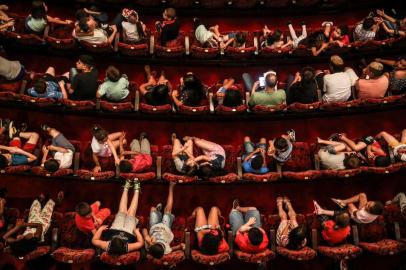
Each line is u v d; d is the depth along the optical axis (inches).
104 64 197.0
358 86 173.2
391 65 191.6
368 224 162.7
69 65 196.4
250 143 176.2
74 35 175.9
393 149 171.5
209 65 199.2
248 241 151.7
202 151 174.6
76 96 166.2
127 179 162.6
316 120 193.6
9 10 201.2
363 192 184.7
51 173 156.0
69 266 167.5
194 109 165.9
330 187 185.6
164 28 179.6
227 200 183.5
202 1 199.6
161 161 169.9
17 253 145.8
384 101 169.3
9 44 179.0
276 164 170.6
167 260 148.9
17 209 161.3
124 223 156.5
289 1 202.2
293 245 154.9
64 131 185.8
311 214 165.6
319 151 170.4
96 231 153.2
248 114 177.6
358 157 165.5
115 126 188.7
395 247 153.0
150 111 166.9
